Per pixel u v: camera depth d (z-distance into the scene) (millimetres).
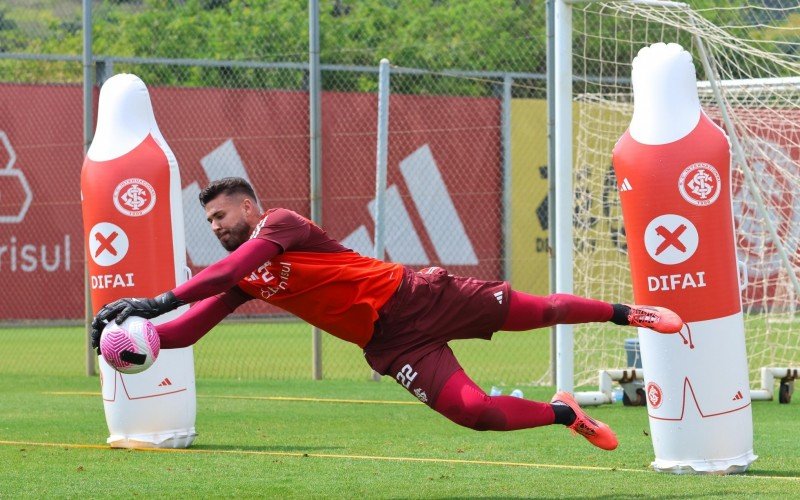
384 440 29531
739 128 41750
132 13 70250
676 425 23844
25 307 64188
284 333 69375
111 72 61188
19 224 64062
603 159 48750
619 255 48406
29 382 46062
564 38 32312
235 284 20234
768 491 21594
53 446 28609
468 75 56688
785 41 38594
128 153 28375
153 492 22109
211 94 64312
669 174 23359
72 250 64625
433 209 66688
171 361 28203
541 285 69562
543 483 22859
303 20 67188
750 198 44188
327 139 65375
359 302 20656
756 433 30438
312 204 46344
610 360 49469
